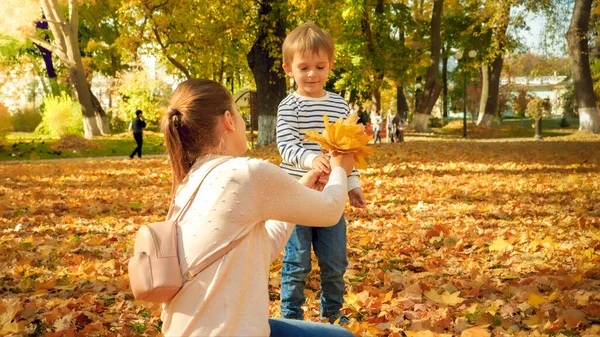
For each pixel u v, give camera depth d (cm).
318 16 2359
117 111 4016
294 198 184
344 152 212
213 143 195
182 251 174
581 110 3056
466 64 3728
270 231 207
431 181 1265
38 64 4159
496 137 3597
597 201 951
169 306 175
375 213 886
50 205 985
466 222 796
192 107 193
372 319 413
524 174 1398
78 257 600
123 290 496
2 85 3534
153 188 1252
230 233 175
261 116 2275
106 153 2605
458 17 4041
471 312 421
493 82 4225
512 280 510
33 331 394
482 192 1091
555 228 739
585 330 381
